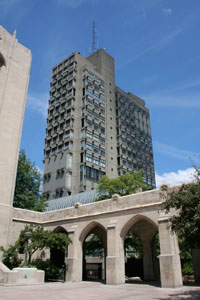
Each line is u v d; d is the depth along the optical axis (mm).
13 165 30188
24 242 26516
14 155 30609
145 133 97625
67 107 77250
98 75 85750
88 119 75375
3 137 29922
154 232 29234
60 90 83562
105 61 91688
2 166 28938
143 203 23578
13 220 29094
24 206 38969
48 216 31562
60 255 34250
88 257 48094
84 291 16781
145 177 89562
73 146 72500
